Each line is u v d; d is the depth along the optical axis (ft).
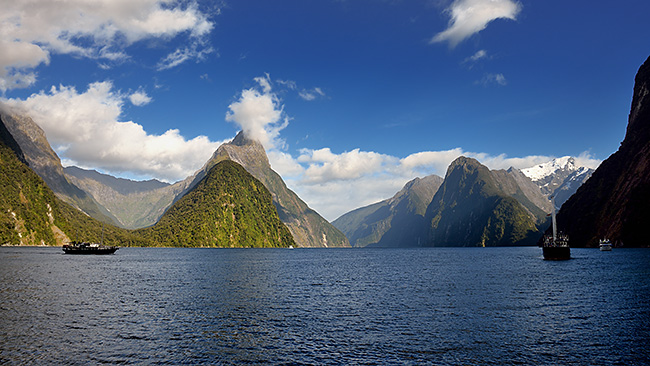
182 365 96.22
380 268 391.45
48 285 223.10
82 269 335.67
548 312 152.35
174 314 148.77
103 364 96.27
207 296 191.83
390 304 172.04
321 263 482.69
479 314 149.89
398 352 105.91
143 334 120.57
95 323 132.98
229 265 417.08
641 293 196.44
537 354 103.76
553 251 466.29
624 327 128.77
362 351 106.83
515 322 136.56
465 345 111.34
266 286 232.32
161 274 302.66
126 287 221.25
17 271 300.20
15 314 144.87
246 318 143.43
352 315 149.18
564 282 242.78
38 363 96.58
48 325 129.59
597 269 326.65
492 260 524.11
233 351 106.32
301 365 96.89
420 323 135.95
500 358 101.14
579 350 106.63
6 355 101.35
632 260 418.31
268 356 102.83
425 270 358.43
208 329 127.24
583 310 155.63
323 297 191.62
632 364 96.84
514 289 214.07
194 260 507.30
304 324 134.72
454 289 217.36
